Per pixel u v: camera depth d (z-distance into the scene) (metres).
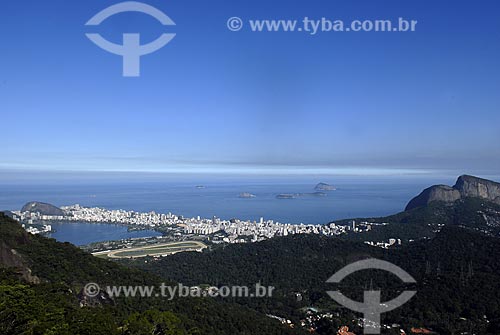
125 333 23.73
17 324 20.02
